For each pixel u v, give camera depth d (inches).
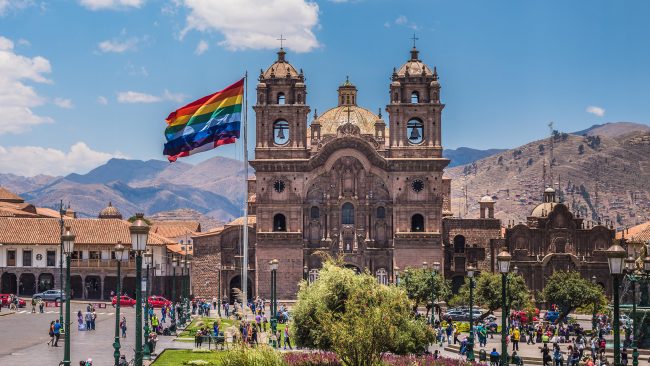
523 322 4763.8
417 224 6550.2
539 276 6732.3
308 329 3225.9
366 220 6530.5
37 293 6230.3
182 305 4948.3
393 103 6569.9
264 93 6594.5
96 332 4242.1
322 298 3211.1
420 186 6520.7
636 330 3575.3
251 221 7032.5
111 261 6555.1
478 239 6953.7
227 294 6840.6
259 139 6560.0
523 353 3858.3
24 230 6648.6
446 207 7475.4
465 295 5251.0
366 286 3171.8
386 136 7244.1
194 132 3006.9
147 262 4261.8
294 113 6594.5
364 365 2716.5
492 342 4431.6
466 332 4758.9
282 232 6466.5
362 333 2687.0
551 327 4574.3
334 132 7126.0
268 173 6525.6
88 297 6727.4
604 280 6727.4
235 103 3021.7
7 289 6648.6
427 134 6555.1
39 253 6589.6
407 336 3100.4
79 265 6545.3
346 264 6525.6
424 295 5339.6
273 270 4261.8
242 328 3021.7
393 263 6446.9
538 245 6806.1
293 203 6501.0
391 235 6530.5
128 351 3506.4
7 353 3393.2
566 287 5369.1
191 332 4370.1
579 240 6815.9
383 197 6555.1
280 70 6653.5
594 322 4849.9
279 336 3900.1
